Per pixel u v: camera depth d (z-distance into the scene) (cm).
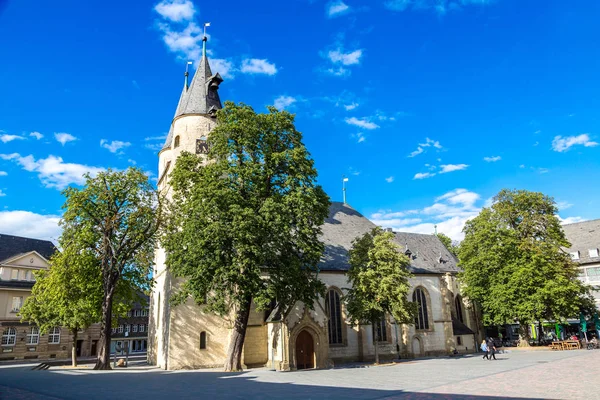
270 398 1797
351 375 2922
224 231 3162
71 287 4112
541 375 2505
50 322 4484
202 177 3519
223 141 3622
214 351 4000
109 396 1869
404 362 4222
